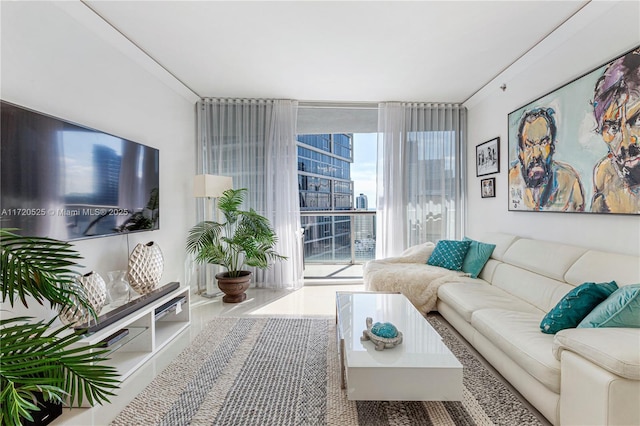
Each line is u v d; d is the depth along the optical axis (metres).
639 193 1.93
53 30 2.05
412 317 2.15
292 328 2.84
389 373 1.47
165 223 3.41
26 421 1.44
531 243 2.78
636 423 1.20
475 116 4.13
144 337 2.31
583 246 2.40
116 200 2.51
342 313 2.23
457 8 2.28
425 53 2.94
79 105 2.26
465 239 3.67
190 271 3.95
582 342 1.35
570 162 2.48
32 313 1.86
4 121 1.67
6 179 1.67
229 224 4.00
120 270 2.62
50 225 1.93
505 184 3.46
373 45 2.79
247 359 2.26
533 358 1.58
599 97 2.21
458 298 2.57
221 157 4.16
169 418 1.63
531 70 2.99
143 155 2.87
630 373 1.17
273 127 4.16
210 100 4.15
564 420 1.42
